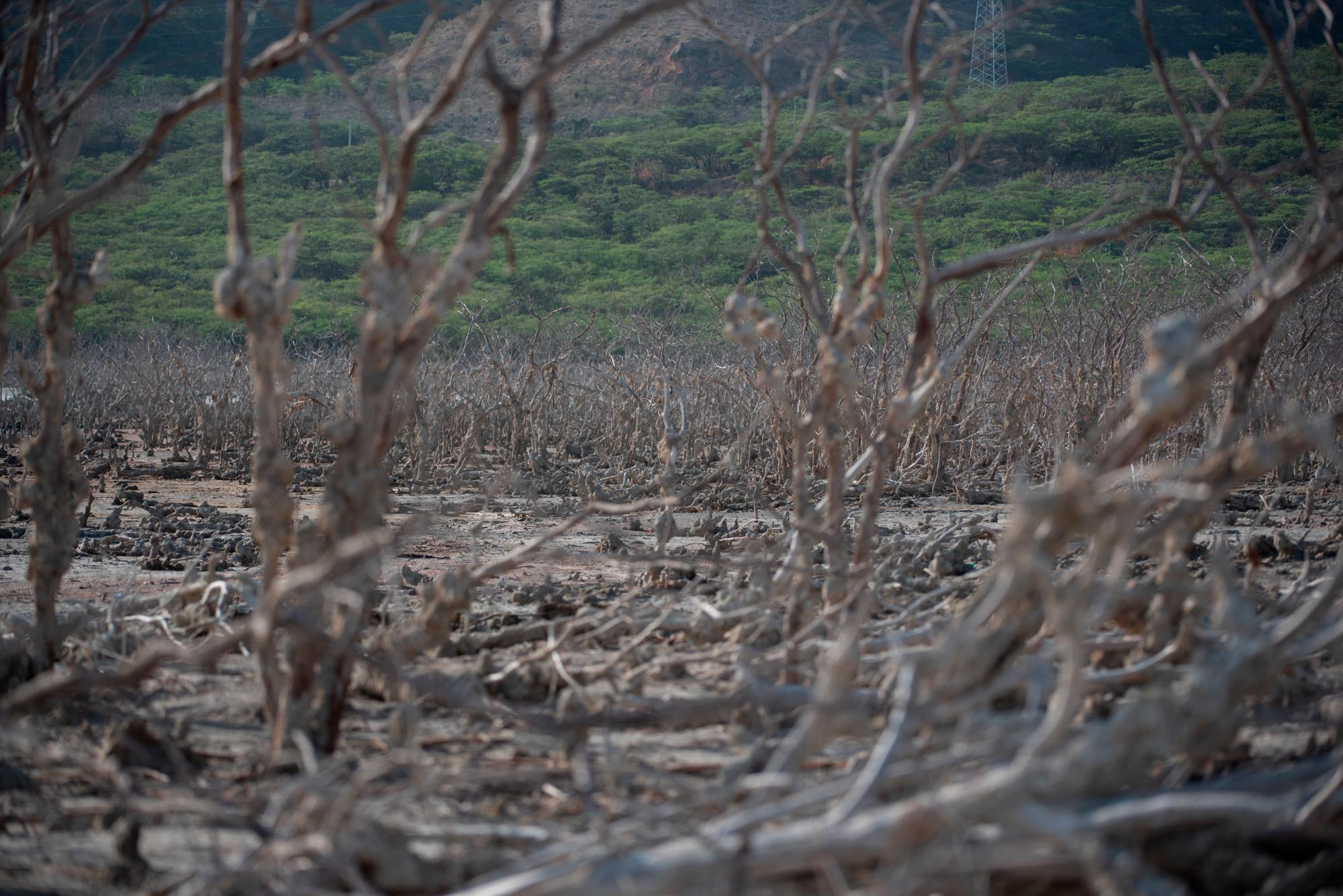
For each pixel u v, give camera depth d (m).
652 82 120.38
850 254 32.12
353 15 3.69
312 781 2.84
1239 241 43.12
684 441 16.70
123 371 25.80
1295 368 13.77
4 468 16.42
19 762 3.74
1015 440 13.93
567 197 91.31
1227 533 9.34
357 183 57.59
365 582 3.59
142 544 8.88
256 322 3.53
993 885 2.67
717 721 4.15
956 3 62.00
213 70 80.06
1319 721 3.81
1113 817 2.50
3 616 5.81
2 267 4.55
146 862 3.00
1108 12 116.12
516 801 3.42
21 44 5.13
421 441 14.85
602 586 7.32
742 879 2.49
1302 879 2.66
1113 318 15.52
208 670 4.90
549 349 26.34
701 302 52.28
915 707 2.72
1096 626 4.95
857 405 13.19
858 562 4.69
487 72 3.59
